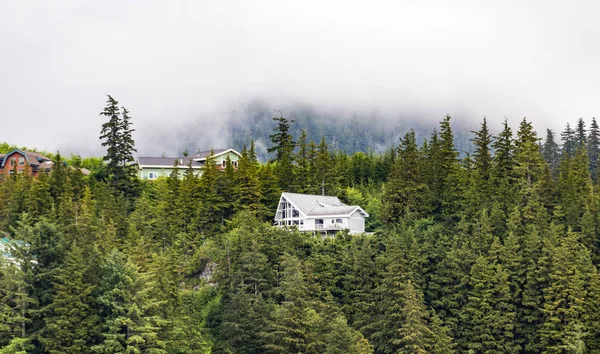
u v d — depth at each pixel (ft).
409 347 227.20
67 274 204.13
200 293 266.77
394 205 323.57
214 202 327.88
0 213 291.38
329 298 245.45
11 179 327.26
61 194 307.99
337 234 293.84
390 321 237.04
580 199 294.66
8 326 189.88
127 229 281.95
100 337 203.72
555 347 233.76
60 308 197.88
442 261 266.77
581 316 239.50
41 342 193.98
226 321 235.81
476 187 310.45
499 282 253.24
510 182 327.06
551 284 250.37
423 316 234.79
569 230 266.98
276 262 267.39
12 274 196.13
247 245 265.54
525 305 253.24
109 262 210.38
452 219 310.24
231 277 257.34
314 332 224.12
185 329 220.64
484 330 246.47
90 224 245.45
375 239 288.51
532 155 328.08
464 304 259.80
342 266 265.95
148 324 202.28
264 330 229.66
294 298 230.07
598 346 236.02
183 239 302.45
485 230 276.62
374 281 257.14
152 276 219.82
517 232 278.67
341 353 208.64
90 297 205.77
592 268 251.80
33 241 206.80
